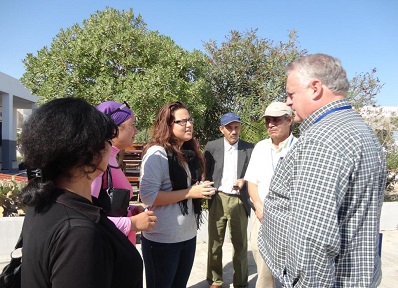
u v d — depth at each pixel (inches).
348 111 61.3
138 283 45.8
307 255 54.0
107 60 315.0
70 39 335.3
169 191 93.5
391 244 198.7
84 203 42.0
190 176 101.1
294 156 59.7
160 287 95.6
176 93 304.2
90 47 315.9
